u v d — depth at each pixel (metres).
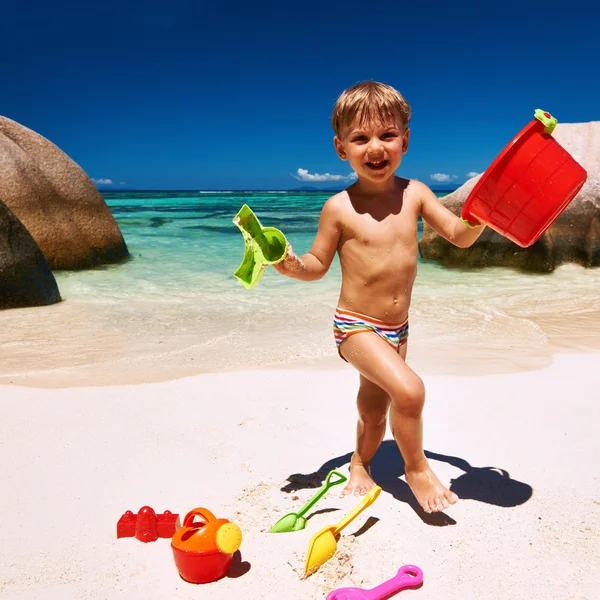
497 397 3.73
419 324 6.02
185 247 12.67
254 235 2.33
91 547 2.27
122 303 7.25
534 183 2.27
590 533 2.28
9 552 2.24
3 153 9.91
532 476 2.73
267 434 3.27
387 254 2.50
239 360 4.87
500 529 2.32
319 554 2.11
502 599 1.94
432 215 2.61
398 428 2.35
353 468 2.73
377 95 2.43
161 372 4.58
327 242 2.58
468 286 8.33
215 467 2.89
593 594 1.95
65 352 5.20
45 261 7.40
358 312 2.55
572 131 10.98
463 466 2.84
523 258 9.77
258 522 2.41
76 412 3.59
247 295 7.62
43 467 2.90
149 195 65.00
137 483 2.74
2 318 6.50
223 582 2.06
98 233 10.50
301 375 4.28
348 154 2.51
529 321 6.05
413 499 2.59
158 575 2.10
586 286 8.28
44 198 10.00
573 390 3.83
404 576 2.02
